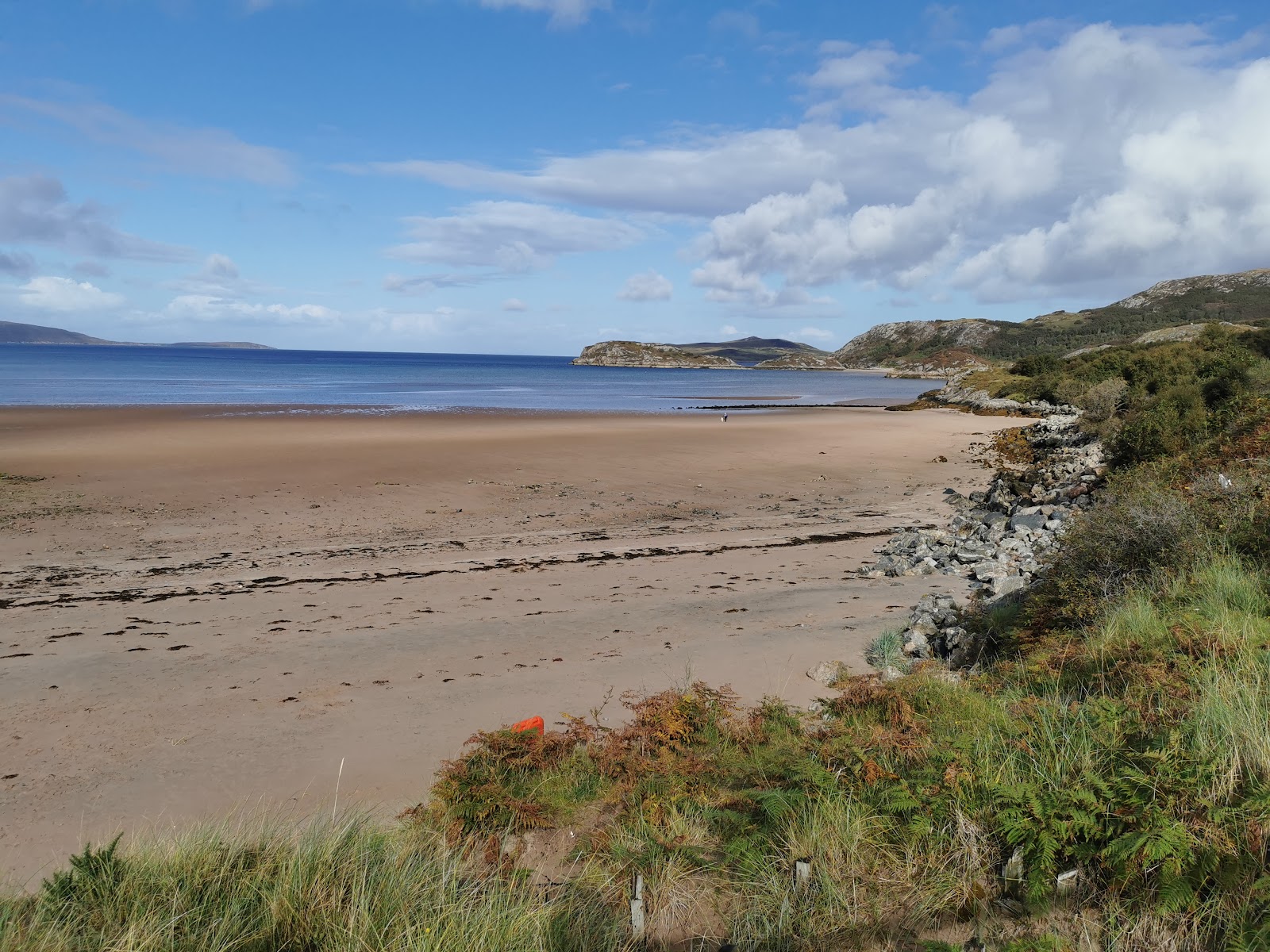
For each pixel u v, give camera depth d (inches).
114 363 5216.5
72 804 195.5
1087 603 260.2
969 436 1322.6
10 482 770.8
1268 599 212.4
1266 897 102.9
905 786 147.3
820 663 291.3
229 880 131.4
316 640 339.9
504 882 141.4
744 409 2137.1
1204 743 132.9
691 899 134.0
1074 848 122.9
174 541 561.0
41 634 351.6
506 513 673.6
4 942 109.3
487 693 273.4
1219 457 395.9
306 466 899.4
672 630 347.9
